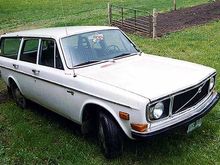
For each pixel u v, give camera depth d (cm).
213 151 523
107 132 508
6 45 783
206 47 1201
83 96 540
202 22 1666
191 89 499
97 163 522
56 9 2742
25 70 686
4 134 653
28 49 694
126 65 580
